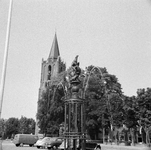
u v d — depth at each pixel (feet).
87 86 155.22
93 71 172.96
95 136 166.71
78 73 43.42
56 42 398.42
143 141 139.03
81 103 41.98
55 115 167.63
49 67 370.94
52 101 168.86
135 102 130.21
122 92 178.29
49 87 179.93
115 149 95.61
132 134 147.02
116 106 152.46
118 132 187.42
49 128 166.30
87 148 76.43
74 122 42.27
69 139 42.32
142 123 126.82
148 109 126.82
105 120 154.92
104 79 170.50
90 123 153.28
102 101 160.15
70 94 43.45
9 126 377.50
